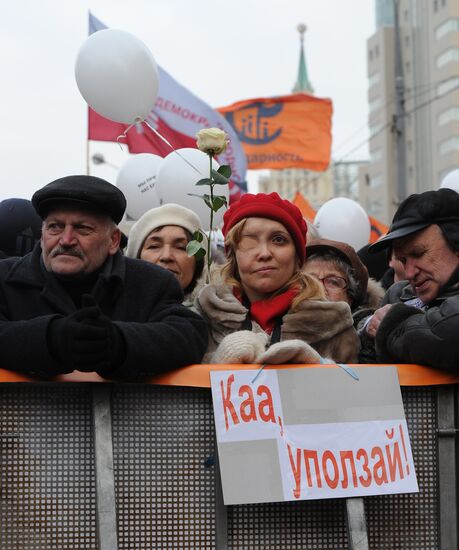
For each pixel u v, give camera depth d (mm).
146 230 4508
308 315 3625
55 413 2949
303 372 3043
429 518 3061
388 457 3023
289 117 15383
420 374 3098
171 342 3008
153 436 2988
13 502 2916
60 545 2912
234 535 2961
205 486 2982
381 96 79500
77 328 2850
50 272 3250
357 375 3057
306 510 2988
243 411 2990
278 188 88875
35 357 2908
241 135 15477
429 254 3592
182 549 2955
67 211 3209
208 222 5949
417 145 74875
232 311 3666
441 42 72562
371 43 81125
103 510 2883
